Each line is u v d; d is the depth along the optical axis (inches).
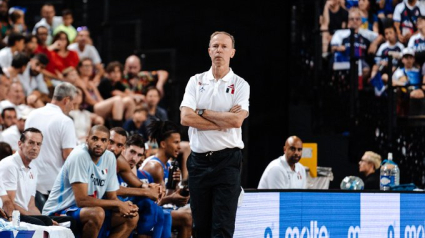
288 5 989.8
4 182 470.9
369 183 653.3
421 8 817.5
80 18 1035.3
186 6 1039.6
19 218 401.1
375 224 530.6
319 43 794.2
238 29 1010.1
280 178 569.0
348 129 782.5
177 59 1037.8
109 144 498.9
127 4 1057.5
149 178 532.4
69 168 455.2
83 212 446.0
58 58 858.8
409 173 759.1
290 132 802.2
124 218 464.8
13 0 1033.5
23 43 807.1
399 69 799.7
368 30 828.0
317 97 796.0
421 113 773.3
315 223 491.2
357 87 771.4
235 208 395.2
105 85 860.0
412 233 562.6
